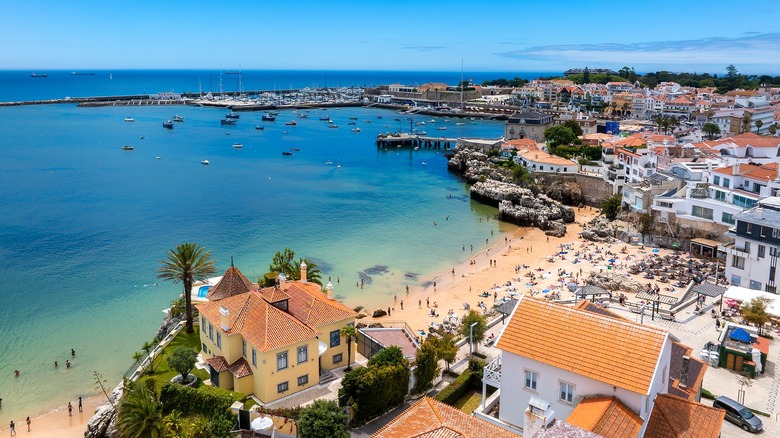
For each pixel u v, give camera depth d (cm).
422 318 9300
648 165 15125
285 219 15688
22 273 11206
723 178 11838
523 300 4822
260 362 5628
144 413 4997
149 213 16062
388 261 12331
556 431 3488
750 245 9275
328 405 5062
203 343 6644
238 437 5112
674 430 3956
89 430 6106
